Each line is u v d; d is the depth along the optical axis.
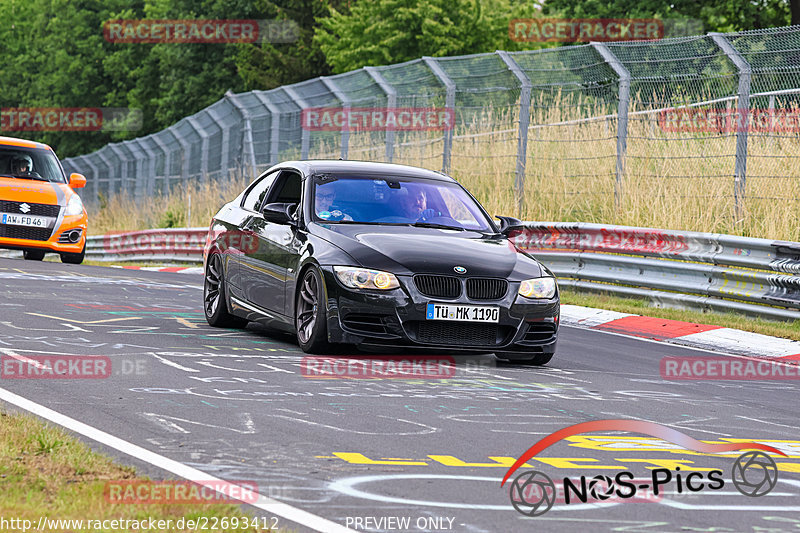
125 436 16.98
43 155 61.94
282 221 29.12
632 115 55.38
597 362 29.62
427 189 30.72
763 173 48.97
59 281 44.91
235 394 21.06
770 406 24.12
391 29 118.50
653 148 54.50
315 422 18.81
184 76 176.62
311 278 27.20
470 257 27.08
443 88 60.19
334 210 29.12
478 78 59.47
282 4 166.12
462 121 63.25
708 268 42.00
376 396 21.72
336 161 31.61
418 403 21.20
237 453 16.25
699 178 50.81
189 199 83.81
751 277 40.06
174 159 97.00
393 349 28.17
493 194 58.41
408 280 26.12
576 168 57.41
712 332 37.12
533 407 21.52
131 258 85.31
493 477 15.55
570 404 22.14
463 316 26.17
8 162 60.19
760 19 103.88
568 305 44.50
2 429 16.48
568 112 58.97
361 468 15.70
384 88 62.59
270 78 158.62
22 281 43.41
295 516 13.10
